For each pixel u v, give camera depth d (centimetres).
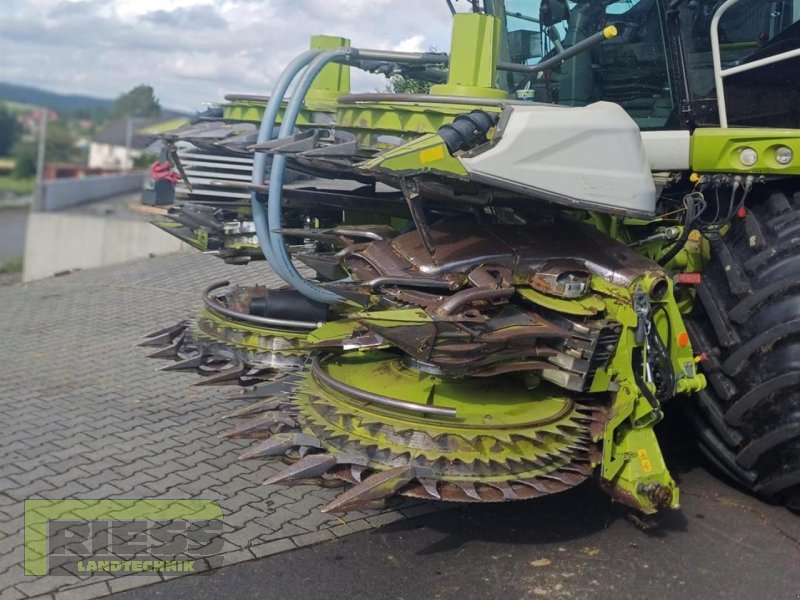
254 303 459
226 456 463
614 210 329
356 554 365
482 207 367
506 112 314
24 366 637
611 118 333
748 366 382
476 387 354
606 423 346
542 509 409
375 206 413
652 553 372
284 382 401
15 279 1241
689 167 394
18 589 329
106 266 1102
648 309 345
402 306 333
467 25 374
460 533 386
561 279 337
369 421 328
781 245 380
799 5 425
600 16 441
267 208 428
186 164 486
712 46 395
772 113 411
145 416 525
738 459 399
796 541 386
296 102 399
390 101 359
